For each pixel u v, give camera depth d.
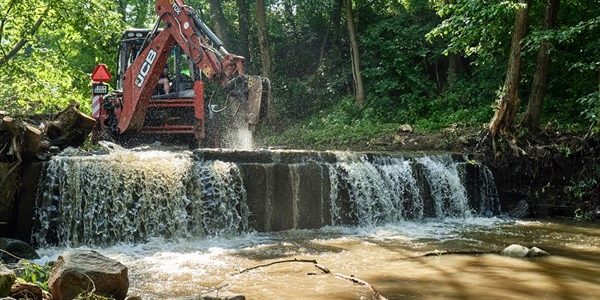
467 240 8.23
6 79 16.84
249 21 26.75
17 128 7.49
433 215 10.69
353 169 9.80
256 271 6.06
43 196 7.71
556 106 14.76
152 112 11.45
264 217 8.95
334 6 24.33
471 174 11.32
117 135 11.32
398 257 6.91
